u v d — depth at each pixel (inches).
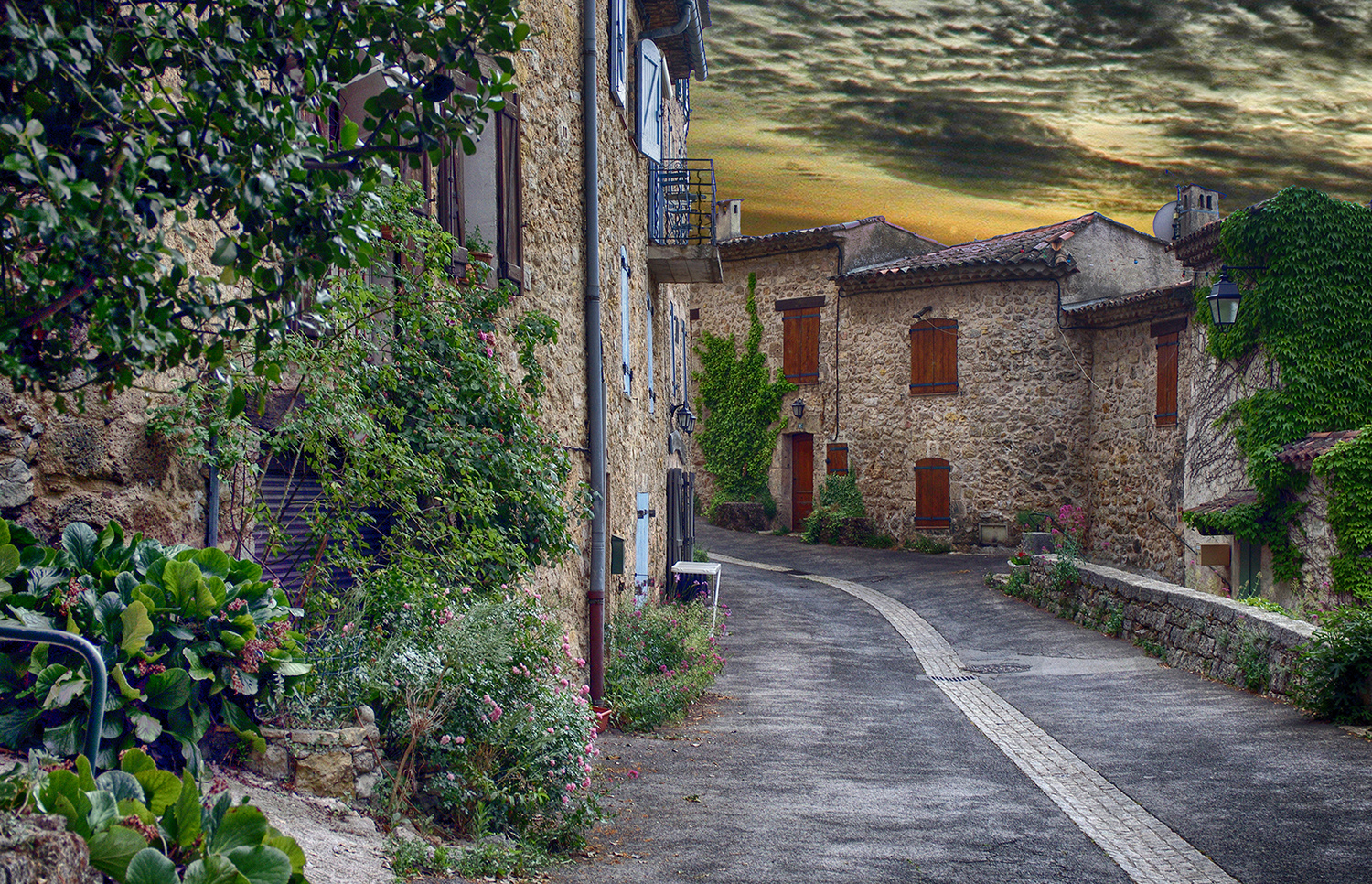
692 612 489.7
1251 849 202.4
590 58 361.1
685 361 799.7
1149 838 211.5
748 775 271.4
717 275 565.3
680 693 367.9
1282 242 564.4
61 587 143.6
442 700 194.4
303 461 215.9
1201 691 378.6
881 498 924.0
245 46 118.6
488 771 197.0
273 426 198.8
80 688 132.0
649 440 532.4
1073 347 839.1
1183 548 690.8
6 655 136.8
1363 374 557.3
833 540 932.0
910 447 902.4
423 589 213.9
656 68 508.1
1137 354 778.8
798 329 994.1
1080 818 227.6
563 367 339.6
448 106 137.0
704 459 1073.5
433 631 205.8
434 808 188.2
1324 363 556.4
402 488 209.5
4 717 129.6
